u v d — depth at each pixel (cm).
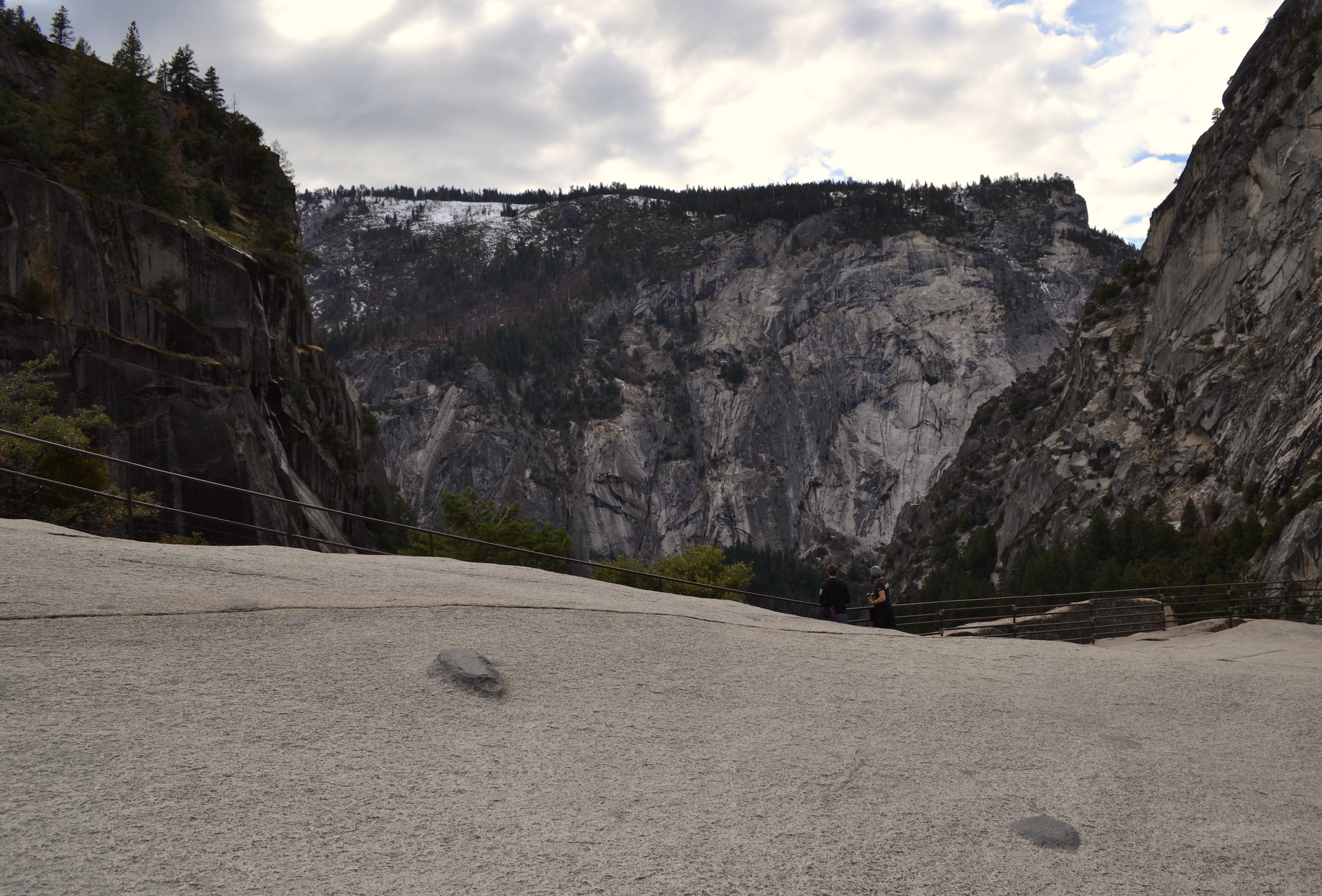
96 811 600
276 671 914
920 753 941
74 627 938
